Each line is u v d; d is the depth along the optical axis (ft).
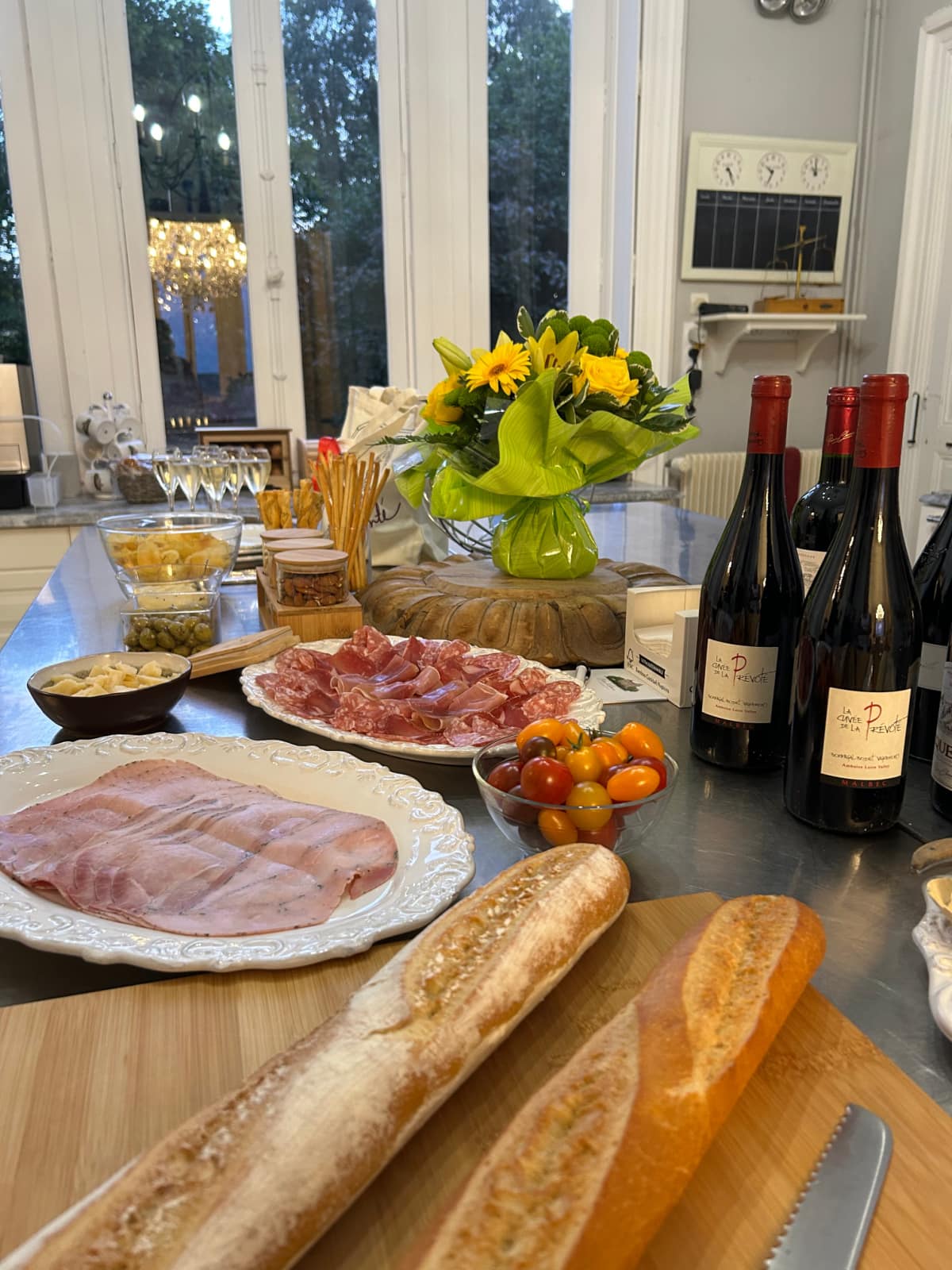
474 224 11.00
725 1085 1.29
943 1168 1.33
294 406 10.87
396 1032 1.34
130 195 9.89
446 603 3.82
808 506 3.10
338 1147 1.15
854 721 2.23
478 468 4.09
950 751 2.37
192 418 10.66
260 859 2.06
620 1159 1.12
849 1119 1.40
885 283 11.55
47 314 9.94
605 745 2.19
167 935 1.77
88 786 2.44
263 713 3.25
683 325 11.54
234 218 10.27
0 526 8.75
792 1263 1.16
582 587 3.93
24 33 9.30
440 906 1.85
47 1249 1.02
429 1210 1.25
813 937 1.65
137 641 3.68
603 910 1.73
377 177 10.64
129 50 9.59
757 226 11.46
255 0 9.76
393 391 5.60
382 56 10.31
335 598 3.85
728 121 11.09
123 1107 1.41
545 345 3.76
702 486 11.75
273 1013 1.62
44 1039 1.55
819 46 11.17
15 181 9.57
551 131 11.02
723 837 2.33
